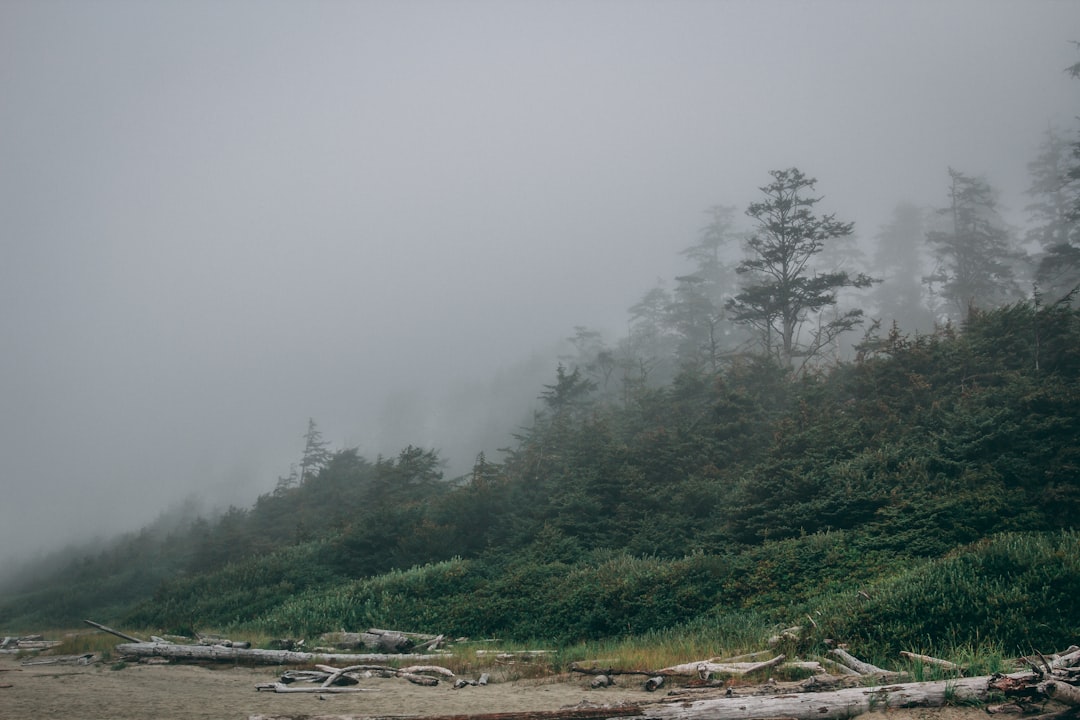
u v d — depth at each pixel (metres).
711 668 10.04
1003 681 6.97
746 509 19.33
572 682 10.89
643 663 11.47
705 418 27.75
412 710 9.02
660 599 15.71
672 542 20.38
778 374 31.27
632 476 24.42
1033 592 10.44
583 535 22.95
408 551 26.08
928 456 18.11
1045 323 21.28
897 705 7.04
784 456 21.25
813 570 15.16
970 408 19.06
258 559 29.81
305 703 10.02
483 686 11.26
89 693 11.25
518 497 28.55
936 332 26.31
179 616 24.61
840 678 8.73
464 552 26.16
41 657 17.94
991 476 16.19
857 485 18.14
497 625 17.58
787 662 10.13
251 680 12.88
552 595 17.67
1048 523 14.20
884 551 14.99
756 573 15.67
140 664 15.52
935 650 9.84
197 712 9.31
